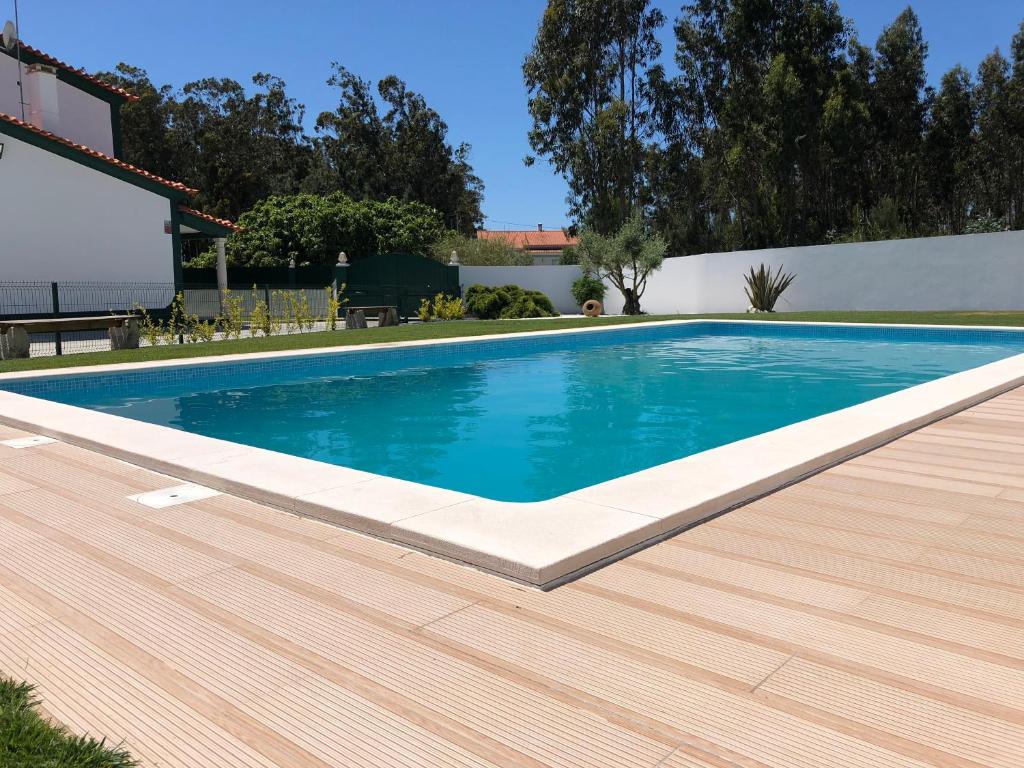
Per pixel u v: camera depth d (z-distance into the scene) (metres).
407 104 44.59
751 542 2.93
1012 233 16.36
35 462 4.44
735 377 10.05
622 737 1.65
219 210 40.16
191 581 2.58
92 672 1.96
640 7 30.36
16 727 1.64
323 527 3.18
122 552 2.87
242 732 1.69
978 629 2.16
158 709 1.78
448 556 2.76
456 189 46.62
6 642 2.13
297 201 28.16
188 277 23.11
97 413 5.83
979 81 33.06
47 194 15.48
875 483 3.78
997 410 5.83
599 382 9.72
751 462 3.91
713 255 21.80
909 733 1.65
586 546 2.68
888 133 31.50
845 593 2.43
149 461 4.26
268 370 10.14
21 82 17.77
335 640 2.13
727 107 29.09
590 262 22.39
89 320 11.52
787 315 17.45
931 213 34.03
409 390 9.10
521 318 19.97
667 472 3.73
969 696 1.81
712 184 33.62
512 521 2.99
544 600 2.40
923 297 17.89
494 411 7.75
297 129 45.31
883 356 12.00
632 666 1.97
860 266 18.91
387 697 1.83
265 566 2.72
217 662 2.01
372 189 44.03
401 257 21.94
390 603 2.39
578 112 30.95
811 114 27.72
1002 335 12.44
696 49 31.55
